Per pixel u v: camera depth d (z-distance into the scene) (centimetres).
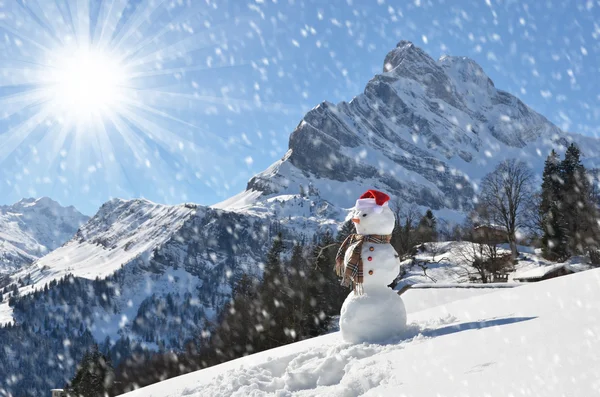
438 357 636
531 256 6238
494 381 491
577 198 6000
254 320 4756
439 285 2278
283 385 745
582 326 618
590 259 5266
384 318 859
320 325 4734
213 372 1024
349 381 627
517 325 716
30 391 16850
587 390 412
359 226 939
